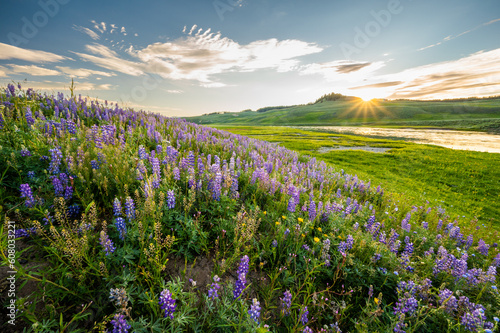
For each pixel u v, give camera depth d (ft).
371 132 330.34
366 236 18.31
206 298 10.21
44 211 12.32
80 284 9.60
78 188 14.89
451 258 16.70
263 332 9.09
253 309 9.22
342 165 95.09
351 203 27.30
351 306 12.48
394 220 27.66
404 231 23.66
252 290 12.82
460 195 67.21
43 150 17.75
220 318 9.95
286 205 20.81
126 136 29.73
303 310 11.03
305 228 16.87
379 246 17.03
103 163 17.94
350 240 15.65
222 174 21.06
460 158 118.93
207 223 16.17
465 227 31.94
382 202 35.32
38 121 23.65
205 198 18.11
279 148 52.44
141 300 9.86
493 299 15.31
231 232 15.31
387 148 162.20
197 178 20.06
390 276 14.57
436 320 12.41
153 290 10.48
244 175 25.45
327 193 29.37
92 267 9.83
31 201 12.01
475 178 85.25
